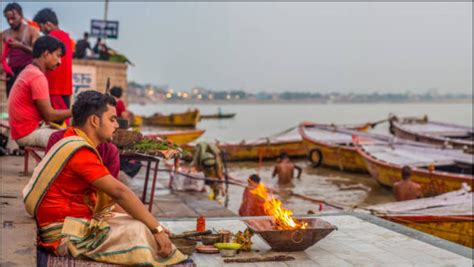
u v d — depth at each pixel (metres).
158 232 3.53
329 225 4.97
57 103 7.28
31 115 5.88
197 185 10.15
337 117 103.94
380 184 17.45
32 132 5.92
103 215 3.63
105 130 3.63
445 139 23.05
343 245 5.19
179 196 9.58
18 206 4.77
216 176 12.20
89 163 3.43
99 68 20.03
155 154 5.97
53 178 3.43
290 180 18.20
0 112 9.59
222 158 12.85
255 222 5.13
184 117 48.16
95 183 3.42
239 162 24.55
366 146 20.17
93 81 19.70
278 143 25.09
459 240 9.20
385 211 9.66
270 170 22.17
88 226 3.53
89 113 3.58
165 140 6.38
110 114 3.64
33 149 5.99
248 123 72.69
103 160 4.50
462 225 9.14
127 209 3.48
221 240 4.95
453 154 18.09
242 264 4.52
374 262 4.67
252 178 9.39
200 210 8.45
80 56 20.00
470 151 18.27
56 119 5.89
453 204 10.53
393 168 16.38
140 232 3.47
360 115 118.69
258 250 4.94
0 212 4.55
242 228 5.76
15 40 8.59
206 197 9.55
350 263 4.62
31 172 6.34
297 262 4.62
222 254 4.73
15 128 5.91
